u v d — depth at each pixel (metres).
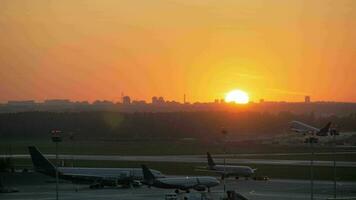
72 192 177.62
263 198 158.25
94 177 192.38
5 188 182.25
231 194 145.50
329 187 185.50
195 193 171.75
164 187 177.00
